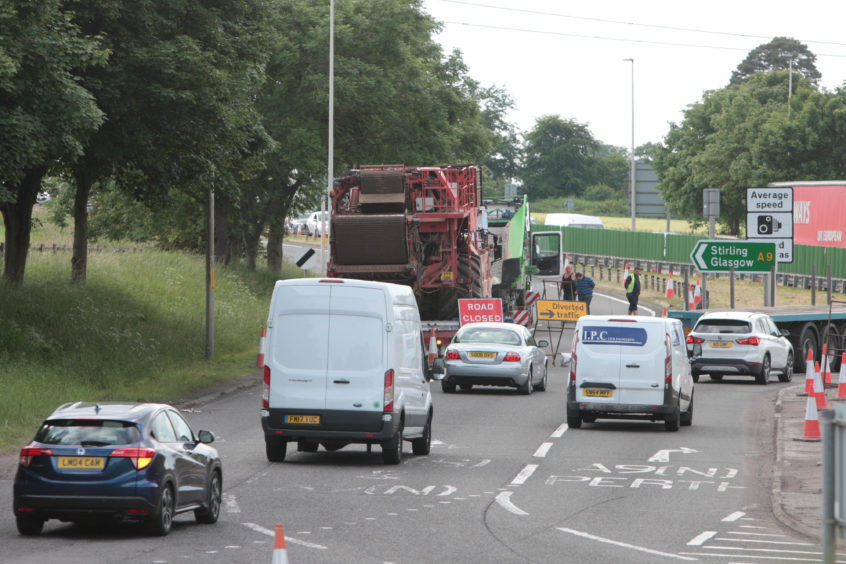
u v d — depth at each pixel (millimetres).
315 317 42938
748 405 66438
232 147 76188
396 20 123562
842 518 20188
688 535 30891
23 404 52250
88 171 76438
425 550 28422
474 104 138125
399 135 125375
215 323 92562
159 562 26547
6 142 55750
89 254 102250
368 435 42594
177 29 70500
